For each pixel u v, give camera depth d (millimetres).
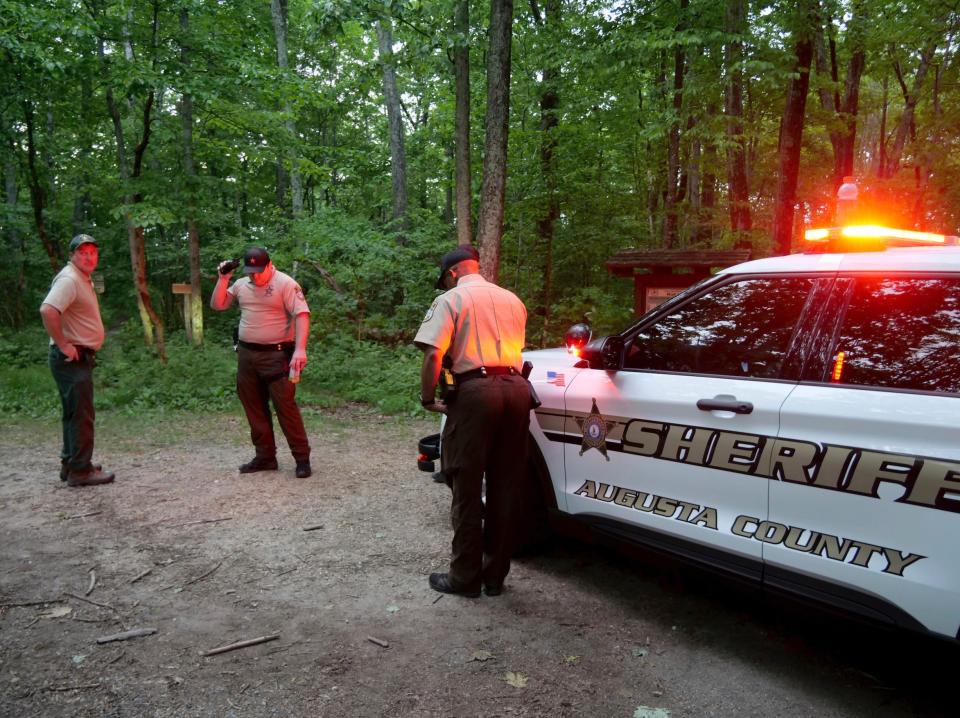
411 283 12266
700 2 9656
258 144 11273
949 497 2027
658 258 7547
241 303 5008
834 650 2719
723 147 11344
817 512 2344
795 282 2652
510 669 2549
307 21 9320
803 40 8945
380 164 21641
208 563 3525
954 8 12383
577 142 10719
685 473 2770
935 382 2174
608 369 3137
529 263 11984
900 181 17297
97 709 2254
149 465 5445
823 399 2375
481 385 2975
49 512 4285
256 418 5195
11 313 17281
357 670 2527
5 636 2736
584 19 10859
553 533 3693
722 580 2674
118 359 9836
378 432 6930
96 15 8281
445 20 9375
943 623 2047
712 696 2387
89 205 18734
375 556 3650
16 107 9648
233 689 2389
